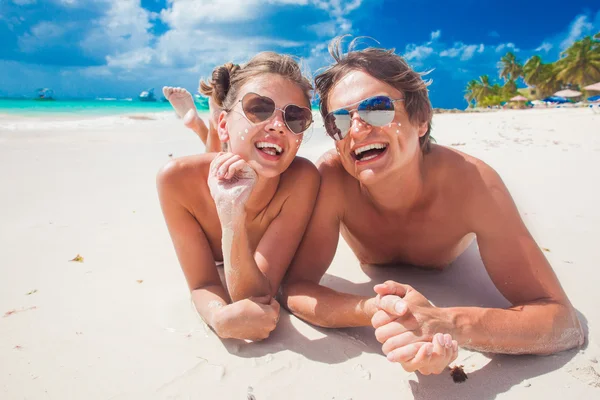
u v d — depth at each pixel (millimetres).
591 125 4328
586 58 19031
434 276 882
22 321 712
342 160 703
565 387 542
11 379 564
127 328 694
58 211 1396
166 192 737
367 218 791
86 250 1048
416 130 680
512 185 1610
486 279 863
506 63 23484
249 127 701
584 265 891
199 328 697
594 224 1145
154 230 1211
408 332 532
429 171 729
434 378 565
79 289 837
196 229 763
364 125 642
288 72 735
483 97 24891
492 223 691
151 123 5836
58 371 582
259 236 823
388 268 932
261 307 644
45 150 2809
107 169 2188
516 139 3230
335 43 714
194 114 1296
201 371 585
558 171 1870
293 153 728
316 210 786
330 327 688
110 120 6473
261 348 640
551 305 620
